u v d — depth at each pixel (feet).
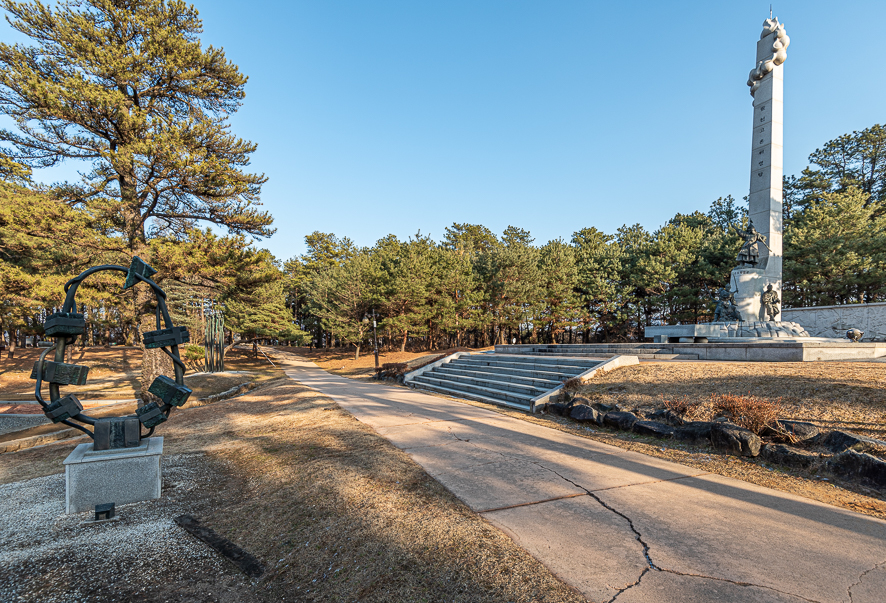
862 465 17.35
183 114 62.80
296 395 48.80
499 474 19.22
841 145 128.88
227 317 126.31
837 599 9.89
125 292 71.26
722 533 13.43
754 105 60.34
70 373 17.74
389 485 17.75
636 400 30.48
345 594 10.82
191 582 11.84
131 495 17.90
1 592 11.39
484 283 125.39
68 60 51.70
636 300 121.80
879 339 69.62
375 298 124.88
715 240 110.52
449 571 11.43
